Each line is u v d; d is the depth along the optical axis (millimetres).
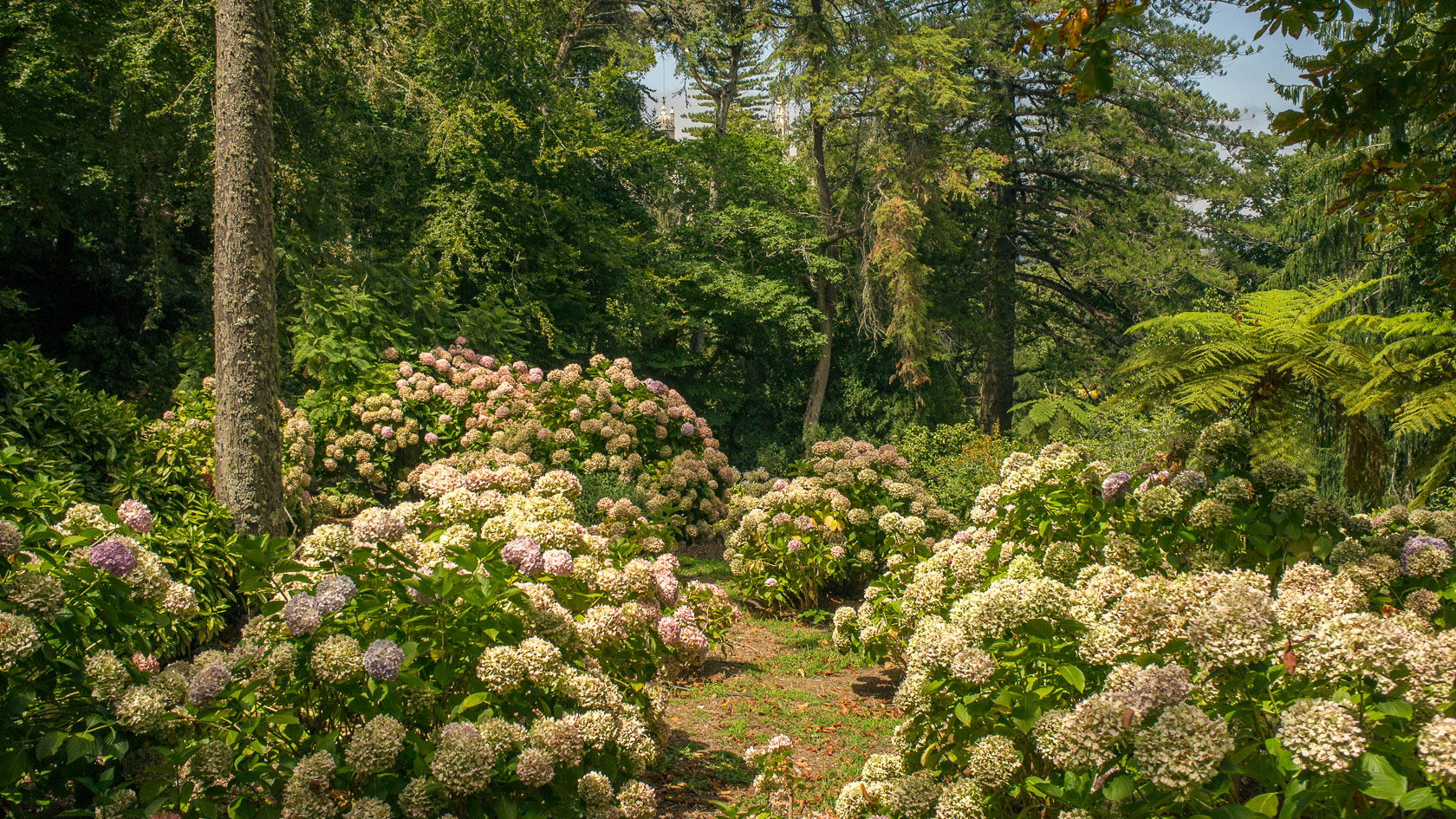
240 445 6672
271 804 2746
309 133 12227
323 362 10922
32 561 2861
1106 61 3404
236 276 6711
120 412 6602
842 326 29219
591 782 3143
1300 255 15812
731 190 28406
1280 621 2400
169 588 3215
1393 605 3205
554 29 21234
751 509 9094
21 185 12914
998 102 26969
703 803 4289
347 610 3152
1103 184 27281
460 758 2732
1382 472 4180
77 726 2637
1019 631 2885
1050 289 30688
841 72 24453
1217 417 4500
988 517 5188
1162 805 2156
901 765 3211
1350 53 3553
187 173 12211
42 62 12180
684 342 27438
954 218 26609
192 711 2789
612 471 10734
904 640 5062
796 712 5738
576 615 4043
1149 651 2600
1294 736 1986
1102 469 4391
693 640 4402
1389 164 3824
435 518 4219
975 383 36094
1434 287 4105
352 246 15672
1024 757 3033
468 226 16547
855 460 8312
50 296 16266
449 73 17906
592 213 20734
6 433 5496
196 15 10867
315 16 11758
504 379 11344
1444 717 2049
